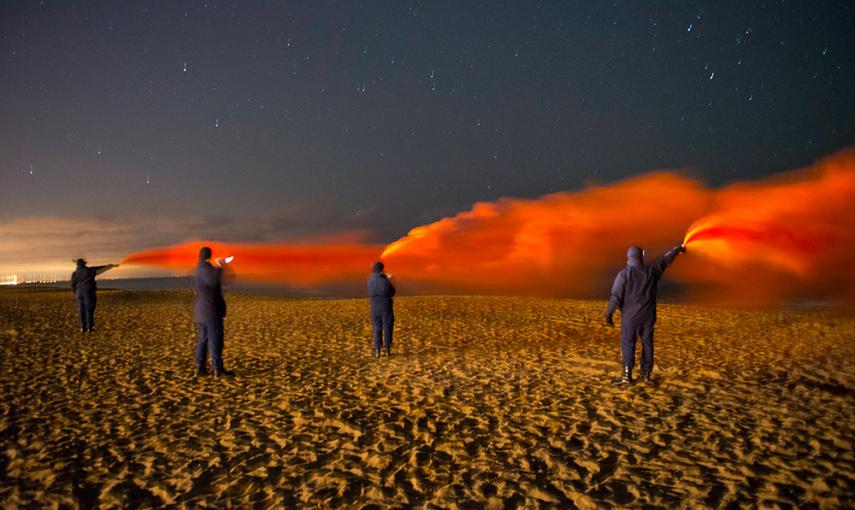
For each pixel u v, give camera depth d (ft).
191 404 21.68
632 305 23.04
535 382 24.31
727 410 19.42
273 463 15.53
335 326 44.68
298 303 67.05
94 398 22.61
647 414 19.22
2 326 43.91
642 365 23.66
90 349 34.06
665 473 14.17
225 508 12.91
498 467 14.90
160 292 81.61
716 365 27.04
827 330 38.06
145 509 12.92
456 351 32.81
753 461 14.75
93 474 14.94
